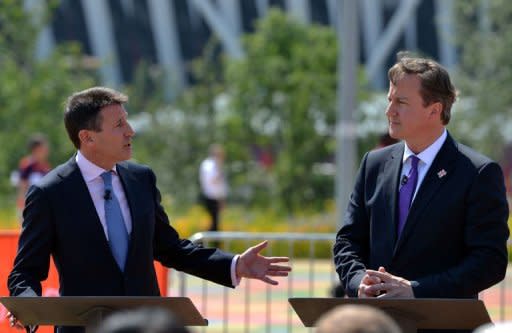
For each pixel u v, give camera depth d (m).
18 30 72.75
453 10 69.00
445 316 12.52
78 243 14.21
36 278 14.27
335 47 70.62
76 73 77.00
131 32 127.69
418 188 13.89
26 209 14.40
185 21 127.00
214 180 50.12
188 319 12.91
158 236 15.16
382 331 8.01
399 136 13.91
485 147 67.25
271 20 72.12
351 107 35.84
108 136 14.36
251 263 14.77
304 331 29.59
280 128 70.12
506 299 35.06
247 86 70.94
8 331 19.70
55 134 69.88
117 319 7.82
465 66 69.56
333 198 67.56
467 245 13.65
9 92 70.88
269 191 69.19
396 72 13.93
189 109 73.31
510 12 67.25
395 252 13.86
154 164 71.75
